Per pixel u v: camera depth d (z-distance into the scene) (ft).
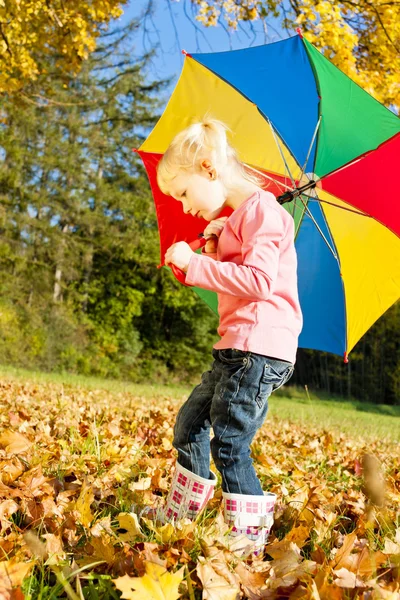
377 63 24.04
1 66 27.32
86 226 83.56
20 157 75.25
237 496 6.14
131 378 86.07
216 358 6.45
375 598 4.50
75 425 12.91
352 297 9.25
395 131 8.46
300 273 9.11
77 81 81.61
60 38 27.86
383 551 6.00
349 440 20.16
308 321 9.19
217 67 9.43
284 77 8.96
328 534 6.87
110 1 26.66
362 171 8.84
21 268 74.33
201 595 4.90
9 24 25.93
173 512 6.68
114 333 86.63
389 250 9.22
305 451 14.87
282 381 6.32
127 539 5.92
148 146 9.50
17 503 6.92
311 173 8.91
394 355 85.46
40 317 74.90
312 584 4.77
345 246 9.13
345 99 8.57
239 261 6.48
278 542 6.18
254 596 4.88
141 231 88.02
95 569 5.21
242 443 6.15
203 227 9.03
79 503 6.50
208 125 6.81
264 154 9.20
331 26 21.45
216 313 9.50
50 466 8.69
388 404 85.61
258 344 6.07
